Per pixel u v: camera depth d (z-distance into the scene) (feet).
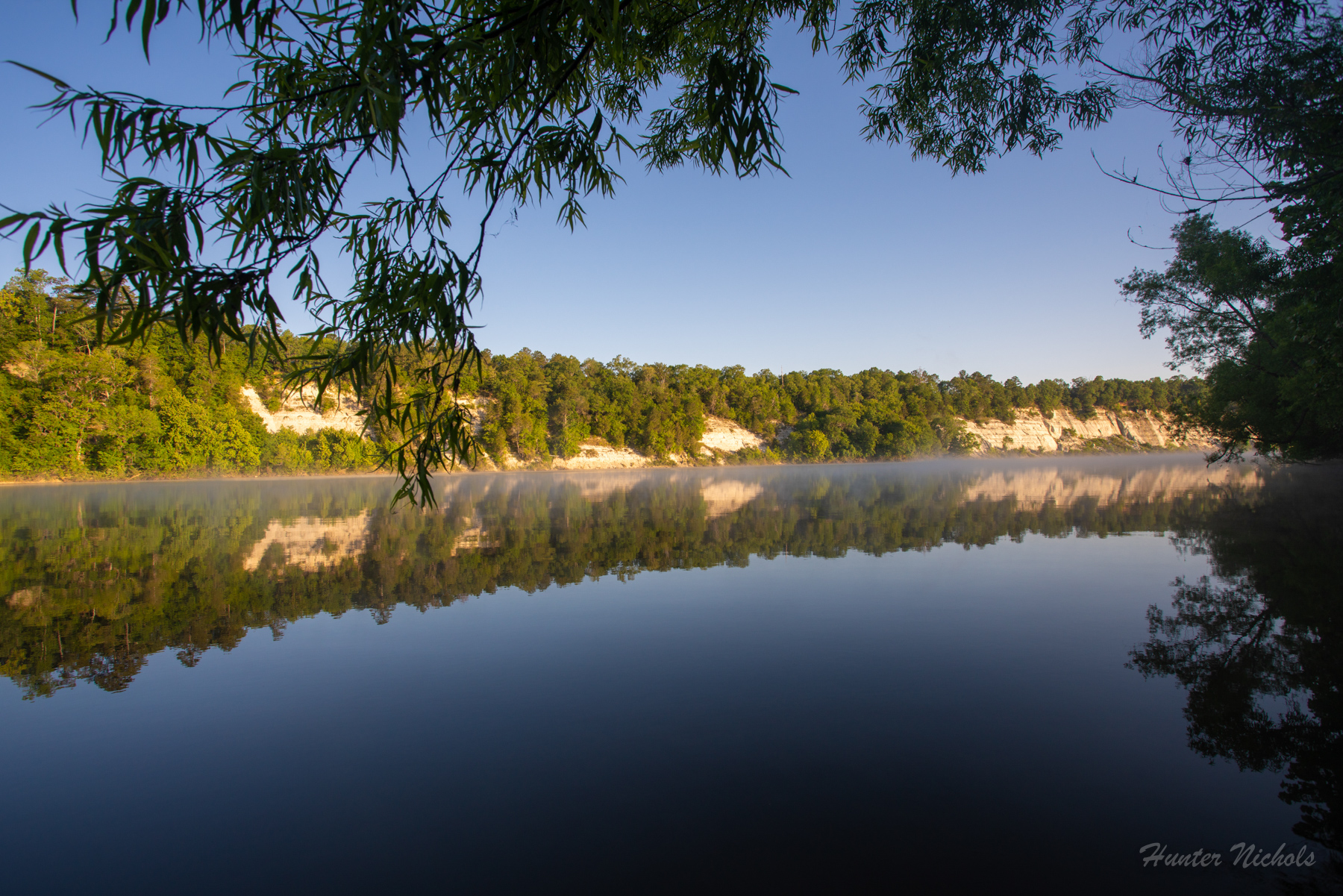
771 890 11.64
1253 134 19.38
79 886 11.91
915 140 20.30
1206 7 17.17
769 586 35.76
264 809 14.40
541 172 11.56
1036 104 19.01
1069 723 18.28
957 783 15.19
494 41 9.48
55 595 34.50
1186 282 71.82
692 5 13.25
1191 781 15.17
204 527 63.10
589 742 17.44
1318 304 46.60
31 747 17.34
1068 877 11.89
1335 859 12.28
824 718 18.83
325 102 8.71
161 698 20.58
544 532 58.80
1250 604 30.01
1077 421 406.00
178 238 7.52
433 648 25.35
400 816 14.10
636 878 11.95
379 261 9.73
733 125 10.30
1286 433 72.54
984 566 41.16
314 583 37.06
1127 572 38.11
